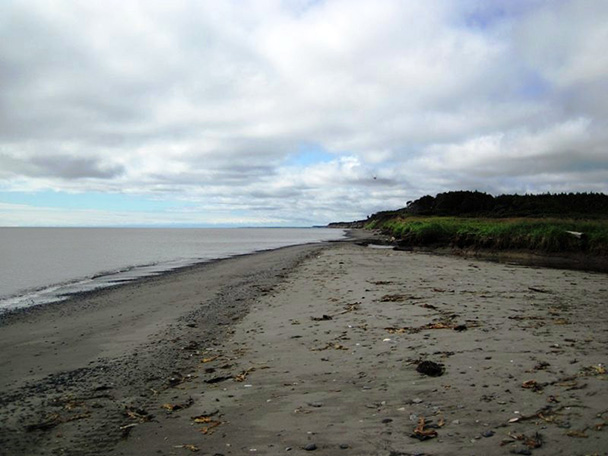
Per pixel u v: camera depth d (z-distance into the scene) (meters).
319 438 4.19
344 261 25.67
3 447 4.50
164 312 12.69
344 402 5.07
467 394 4.96
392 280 16.05
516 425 4.09
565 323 8.41
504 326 8.20
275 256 34.78
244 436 4.40
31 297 17.20
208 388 6.07
